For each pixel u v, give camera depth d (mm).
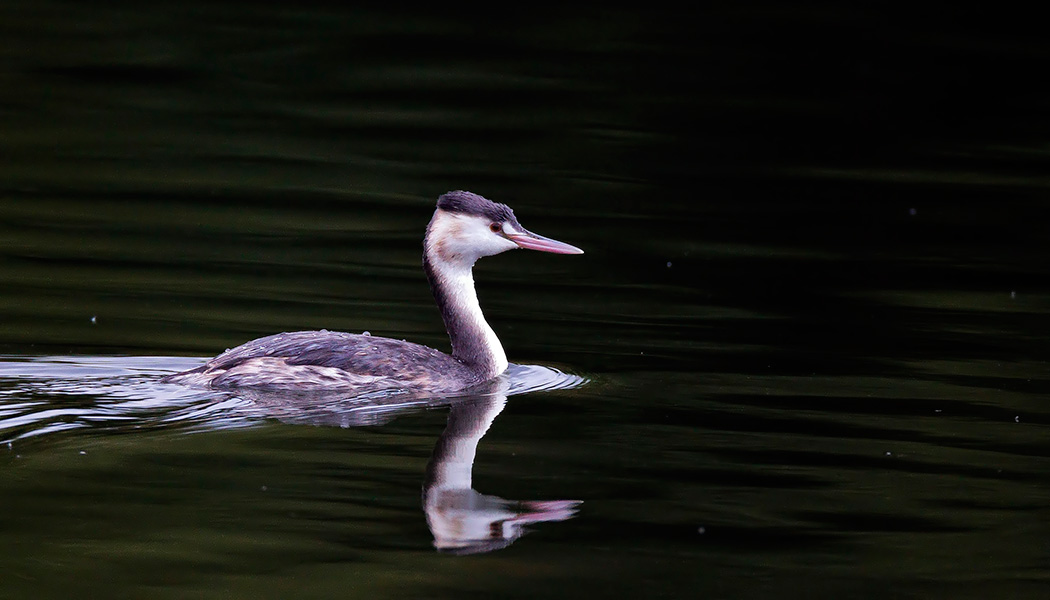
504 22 29078
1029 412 13008
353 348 13352
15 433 11562
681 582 9461
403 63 26828
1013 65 27062
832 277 17938
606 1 30453
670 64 27156
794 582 9539
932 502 10883
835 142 24078
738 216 20625
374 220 19906
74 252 17906
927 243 19469
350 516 10352
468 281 14273
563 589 9352
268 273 17438
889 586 9461
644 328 15844
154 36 27688
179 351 14273
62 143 22688
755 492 11000
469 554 9789
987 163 23438
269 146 23000
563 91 25875
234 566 9555
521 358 14695
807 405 13148
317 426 12172
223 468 11102
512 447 11844
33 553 9617
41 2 29375
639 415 12797
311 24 28531
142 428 11875
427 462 11383
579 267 18281
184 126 23719
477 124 24344
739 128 24578
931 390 13680
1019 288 17547
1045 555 10000
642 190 21656
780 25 29297
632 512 10570
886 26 29031
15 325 14914
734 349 15055
